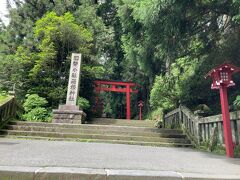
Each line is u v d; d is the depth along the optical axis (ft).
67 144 18.53
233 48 23.11
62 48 40.27
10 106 28.09
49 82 38.17
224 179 8.05
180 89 27.61
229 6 20.56
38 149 14.37
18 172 7.67
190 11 21.42
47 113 34.22
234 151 15.15
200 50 25.50
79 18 47.70
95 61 44.47
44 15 44.83
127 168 9.02
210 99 26.48
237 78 22.97
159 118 39.29
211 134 19.33
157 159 12.35
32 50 42.50
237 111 15.35
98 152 14.42
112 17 62.44
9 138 21.42
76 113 31.35
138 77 59.52
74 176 7.73
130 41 31.01
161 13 20.68
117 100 67.05
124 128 26.43
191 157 13.91
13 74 38.09
